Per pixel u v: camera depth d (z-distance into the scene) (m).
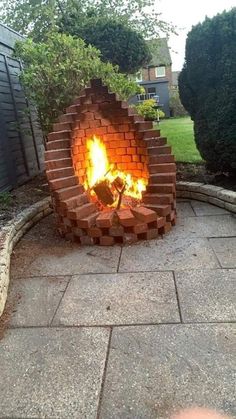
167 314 2.05
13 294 2.43
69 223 3.21
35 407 1.50
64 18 6.78
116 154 3.77
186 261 2.69
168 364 1.67
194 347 1.76
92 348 1.83
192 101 4.41
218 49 3.86
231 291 2.23
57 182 3.17
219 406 1.42
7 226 3.29
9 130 5.36
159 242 3.09
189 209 3.92
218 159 4.09
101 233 3.12
